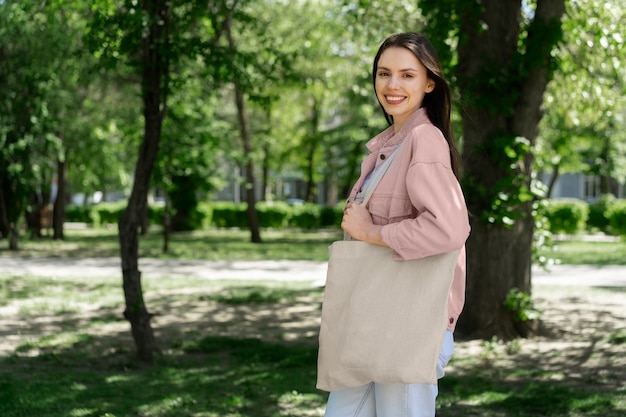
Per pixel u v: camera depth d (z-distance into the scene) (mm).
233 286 14398
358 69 23203
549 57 8672
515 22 9070
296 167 42656
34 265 18750
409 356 2359
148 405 5906
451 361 7801
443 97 2635
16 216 23734
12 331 9664
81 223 47938
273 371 7340
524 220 9195
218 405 5949
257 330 9914
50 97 21000
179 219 35812
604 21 9297
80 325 10141
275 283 15000
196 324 10352
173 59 7754
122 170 30859
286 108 32969
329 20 22953
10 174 22016
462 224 2340
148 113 7656
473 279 9172
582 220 31484
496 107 8742
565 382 6812
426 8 8719
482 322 9094
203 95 18703
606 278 15695
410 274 2393
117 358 7980
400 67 2574
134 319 7832
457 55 9219
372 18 12055
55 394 6180
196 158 22234
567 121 11695
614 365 7551
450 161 2484
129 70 12656
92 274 16594
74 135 24328
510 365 7625
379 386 2533
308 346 8734
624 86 10695
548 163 31453
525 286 9172
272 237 32406
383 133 2730
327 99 33438
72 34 16359
